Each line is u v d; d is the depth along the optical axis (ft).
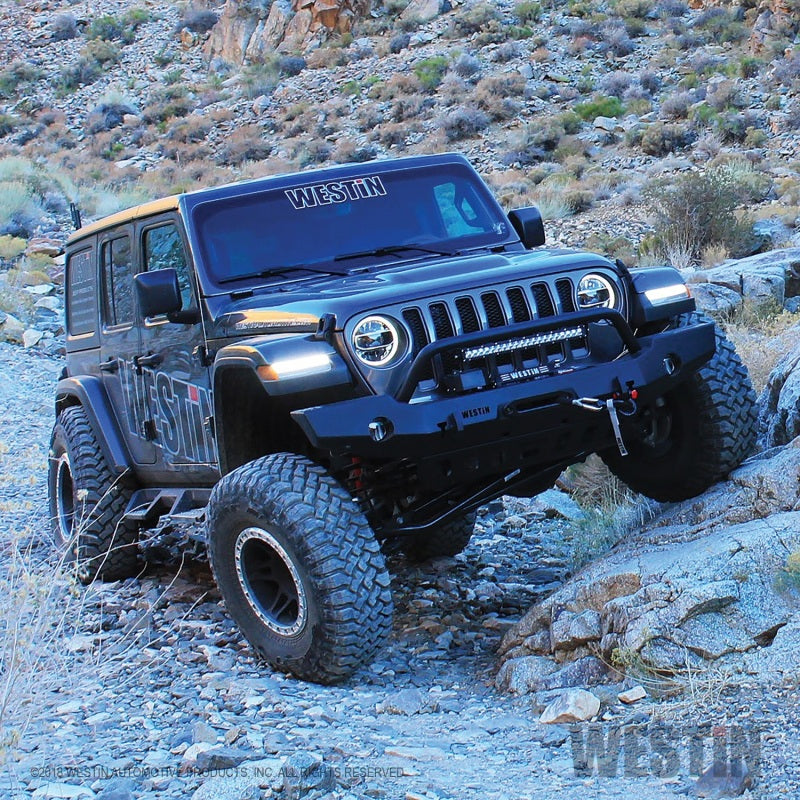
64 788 12.25
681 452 19.27
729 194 70.54
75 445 23.25
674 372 17.65
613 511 23.54
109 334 22.77
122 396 22.48
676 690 14.15
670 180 99.81
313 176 20.59
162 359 20.45
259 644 17.31
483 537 25.43
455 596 21.31
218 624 19.74
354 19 200.64
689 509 18.48
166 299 18.21
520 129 140.97
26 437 38.17
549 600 17.07
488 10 185.68
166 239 20.33
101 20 233.55
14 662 13.88
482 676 17.07
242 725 14.62
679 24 167.22
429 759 13.25
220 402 17.83
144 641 18.94
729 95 130.31
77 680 16.28
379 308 16.38
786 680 13.51
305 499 16.21
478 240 20.77
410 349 16.38
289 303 17.43
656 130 123.44
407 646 18.74
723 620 14.76
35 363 50.42
